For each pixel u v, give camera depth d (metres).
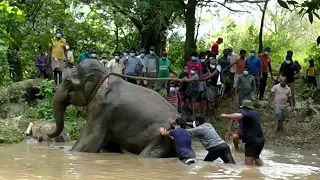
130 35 28.83
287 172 9.37
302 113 18.34
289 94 16.75
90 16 28.61
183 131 10.34
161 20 22.48
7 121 14.19
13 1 11.00
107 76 11.49
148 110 11.17
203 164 9.92
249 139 10.20
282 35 39.62
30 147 12.01
